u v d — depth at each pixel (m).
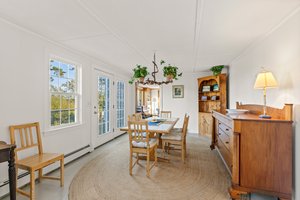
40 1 1.63
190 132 5.68
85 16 1.92
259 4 1.67
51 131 2.67
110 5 1.69
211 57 3.77
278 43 2.16
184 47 3.04
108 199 1.95
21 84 2.22
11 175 1.59
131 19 1.98
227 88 4.89
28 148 2.30
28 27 2.21
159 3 1.65
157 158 3.13
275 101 2.23
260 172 1.86
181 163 3.02
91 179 2.42
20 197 1.99
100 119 4.20
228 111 2.96
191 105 5.70
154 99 11.66
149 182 2.34
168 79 3.17
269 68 2.39
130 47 3.03
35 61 2.41
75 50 3.16
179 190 2.14
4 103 2.02
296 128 1.78
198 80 5.39
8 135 2.06
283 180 1.79
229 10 1.79
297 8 1.74
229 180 2.40
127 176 2.52
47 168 2.59
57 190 2.12
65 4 1.68
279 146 1.80
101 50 3.22
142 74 3.09
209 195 2.04
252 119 1.89
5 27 2.02
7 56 2.05
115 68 4.87
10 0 1.61
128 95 5.83
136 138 2.62
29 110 2.33
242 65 3.52
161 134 3.49
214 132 3.78
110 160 3.18
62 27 2.21
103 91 4.33
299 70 1.76
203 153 3.57
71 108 3.23
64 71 3.06
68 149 3.05
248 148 1.91
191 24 2.12
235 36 2.51
